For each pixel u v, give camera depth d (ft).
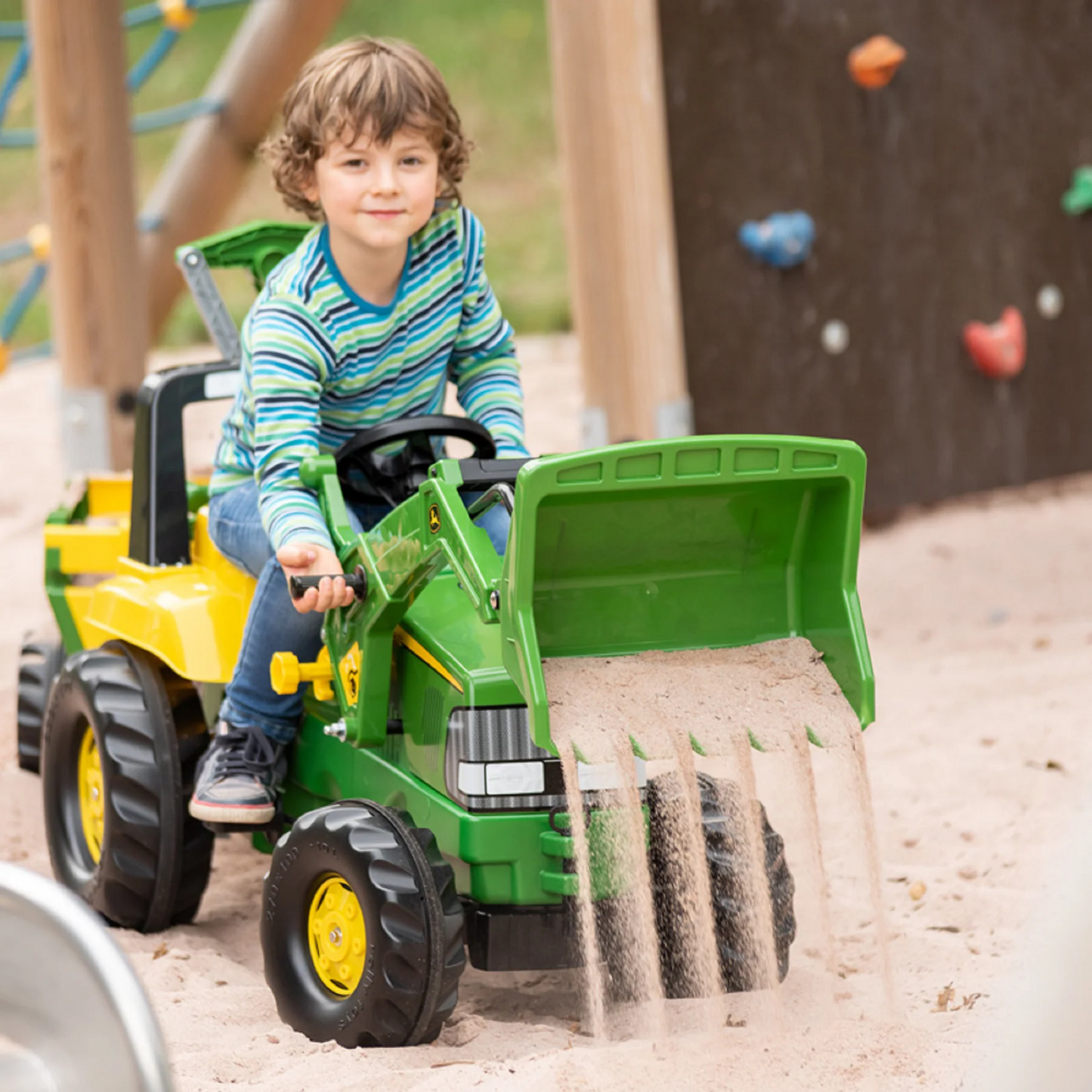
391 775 16.69
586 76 32.17
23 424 57.11
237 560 18.92
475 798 15.25
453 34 111.14
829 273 36.70
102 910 19.42
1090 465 41.16
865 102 36.83
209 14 112.88
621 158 32.01
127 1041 8.89
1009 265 39.45
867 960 18.17
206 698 21.33
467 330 19.22
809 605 15.71
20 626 35.29
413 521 15.56
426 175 17.19
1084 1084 9.07
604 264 32.60
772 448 14.64
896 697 28.89
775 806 23.89
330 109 16.74
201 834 19.13
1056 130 39.88
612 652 15.33
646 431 32.71
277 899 16.29
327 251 17.66
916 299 38.09
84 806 20.61
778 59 35.50
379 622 16.11
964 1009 16.30
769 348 36.01
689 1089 14.21
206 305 22.30
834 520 15.24
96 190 36.04
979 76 38.55
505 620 14.30
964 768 24.88
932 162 38.01
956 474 39.11
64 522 23.62
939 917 19.49
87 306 36.22
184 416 21.15
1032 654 31.07
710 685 15.11
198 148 43.06
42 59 35.58
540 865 15.35
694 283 34.96
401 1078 14.39
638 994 16.22
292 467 17.11
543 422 49.47
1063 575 36.96
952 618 34.32
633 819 14.52
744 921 16.46
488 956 15.53
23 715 25.13
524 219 88.28
